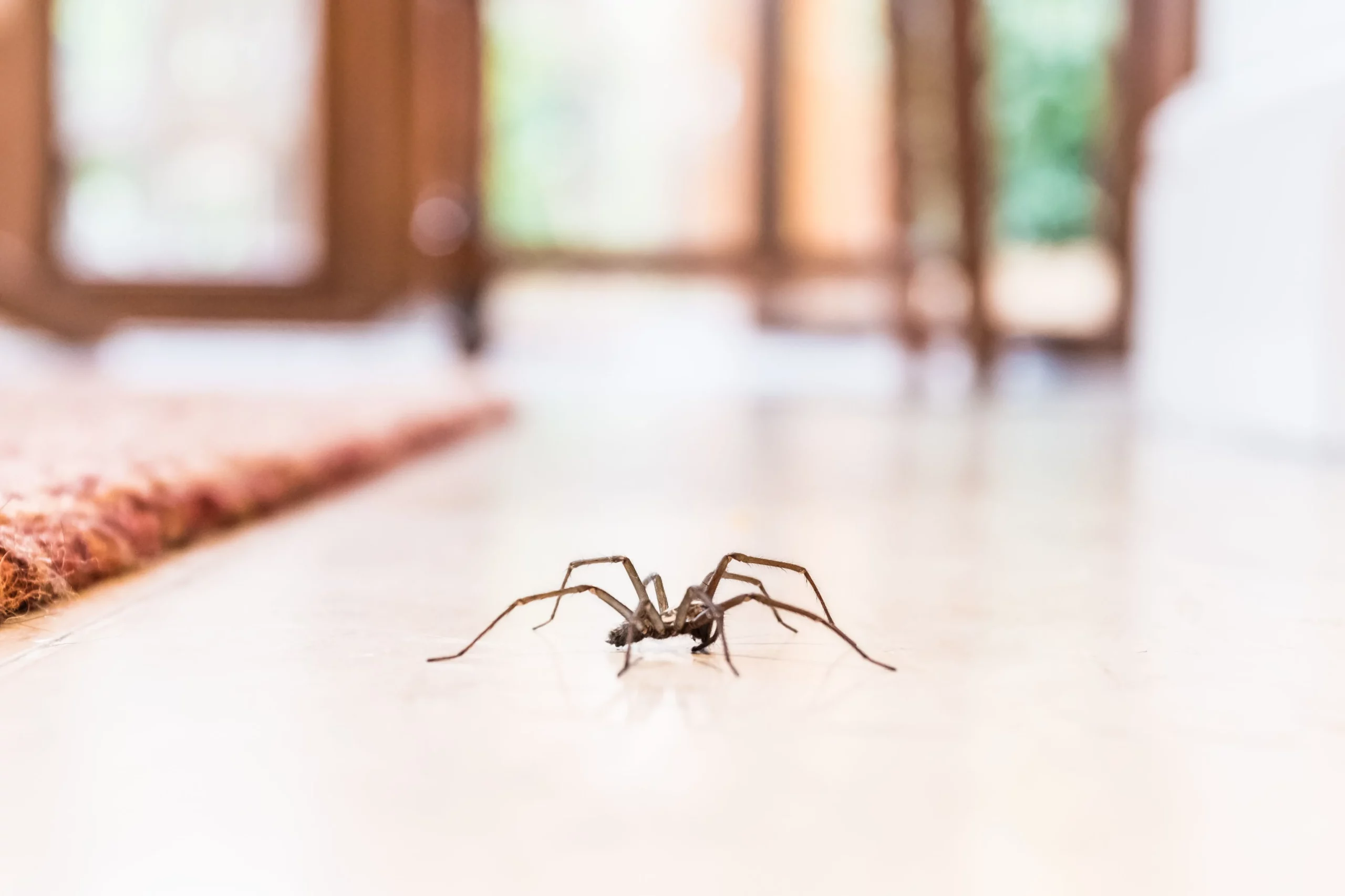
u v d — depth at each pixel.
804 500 0.43
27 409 0.57
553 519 0.38
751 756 0.21
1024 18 1.27
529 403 0.90
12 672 0.24
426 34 1.14
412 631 0.26
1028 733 0.22
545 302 1.43
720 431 0.71
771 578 0.31
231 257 1.11
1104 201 1.29
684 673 0.24
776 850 0.19
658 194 1.32
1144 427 0.76
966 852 0.19
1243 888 0.18
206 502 0.35
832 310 1.45
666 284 1.37
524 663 0.25
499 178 1.30
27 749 0.21
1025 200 1.31
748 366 1.40
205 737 0.21
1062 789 0.20
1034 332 1.29
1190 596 0.30
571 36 1.29
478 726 0.22
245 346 1.43
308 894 0.18
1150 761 0.21
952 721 0.22
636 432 0.69
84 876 0.18
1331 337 0.57
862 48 1.28
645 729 0.22
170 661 0.24
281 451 0.40
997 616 0.28
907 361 1.21
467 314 1.21
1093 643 0.26
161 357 1.32
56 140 1.09
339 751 0.21
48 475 0.32
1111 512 0.41
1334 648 0.26
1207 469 0.54
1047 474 0.52
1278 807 0.20
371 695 0.23
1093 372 1.30
